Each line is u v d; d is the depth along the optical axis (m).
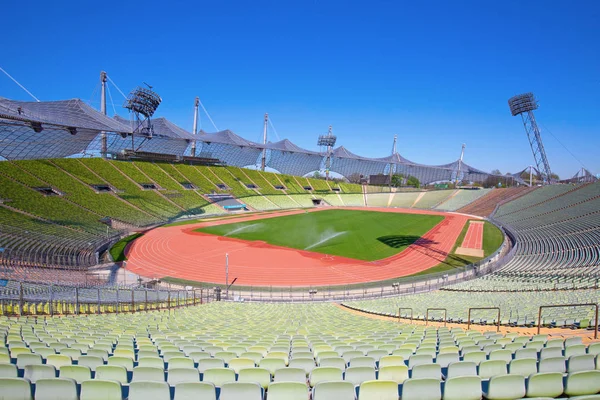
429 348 9.70
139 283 31.83
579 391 6.23
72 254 36.97
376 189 111.88
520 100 80.88
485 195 88.25
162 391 6.02
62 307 19.34
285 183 102.81
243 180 94.00
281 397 6.03
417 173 120.81
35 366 7.04
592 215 46.66
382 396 6.09
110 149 78.44
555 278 27.75
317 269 37.81
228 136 96.56
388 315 21.14
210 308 23.81
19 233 36.78
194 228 59.19
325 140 115.81
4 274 25.98
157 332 13.62
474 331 13.68
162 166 80.69
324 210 87.31
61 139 54.06
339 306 26.39
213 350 10.08
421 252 44.75
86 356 8.22
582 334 12.24
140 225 56.41
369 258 42.09
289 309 24.28
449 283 31.95
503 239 51.94
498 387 6.11
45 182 53.59
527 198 73.00
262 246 47.75
